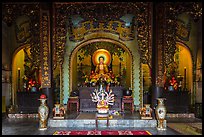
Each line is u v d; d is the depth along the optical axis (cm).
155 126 1288
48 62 1399
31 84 1758
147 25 1502
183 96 1689
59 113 1315
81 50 2200
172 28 1470
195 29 1828
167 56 1480
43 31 1400
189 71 1867
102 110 1296
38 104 1712
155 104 1414
